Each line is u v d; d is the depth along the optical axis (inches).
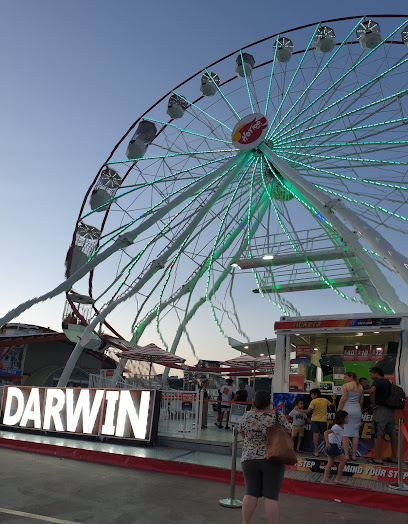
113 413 512.1
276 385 474.3
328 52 989.2
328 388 468.8
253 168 965.8
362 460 382.9
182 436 502.3
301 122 930.7
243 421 227.6
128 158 1106.7
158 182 1044.5
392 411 379.9
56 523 230.7
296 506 293.0
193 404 518.6
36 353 1884.8
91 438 523.8
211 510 270.7
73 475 352.8
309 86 930.1
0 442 488.7
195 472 374.6
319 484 326.0
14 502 266.7
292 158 952.3
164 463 392.2
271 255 865.5
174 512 262.8
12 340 1800.0
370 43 913.5
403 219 768.3
